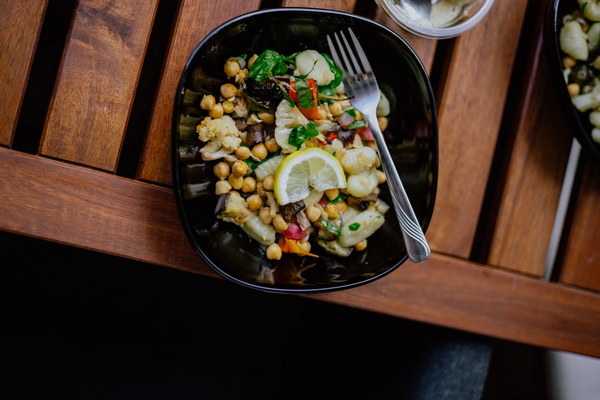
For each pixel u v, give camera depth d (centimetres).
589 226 76
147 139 66
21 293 83
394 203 64
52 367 82
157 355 85
